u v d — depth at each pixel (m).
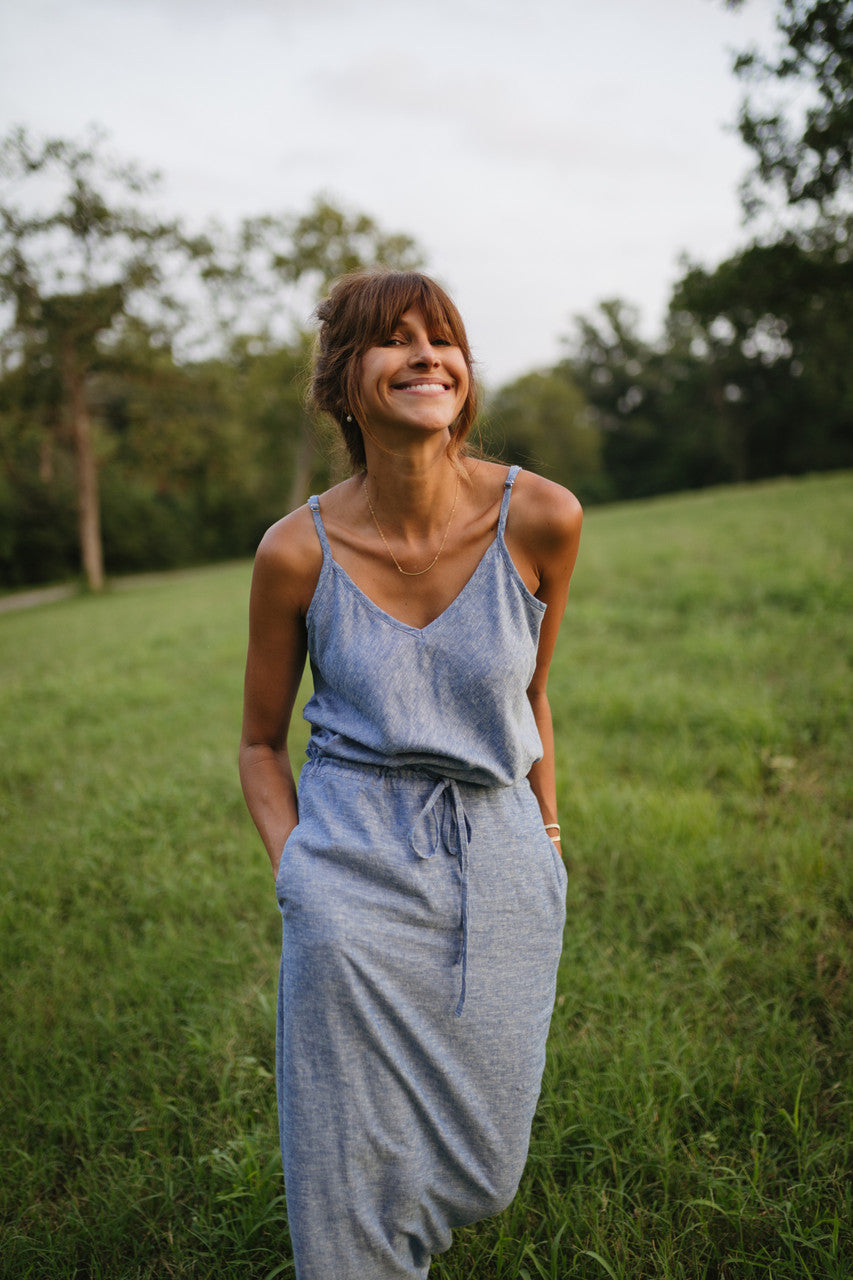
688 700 5.09
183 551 46.62
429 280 1.42
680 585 8.77
